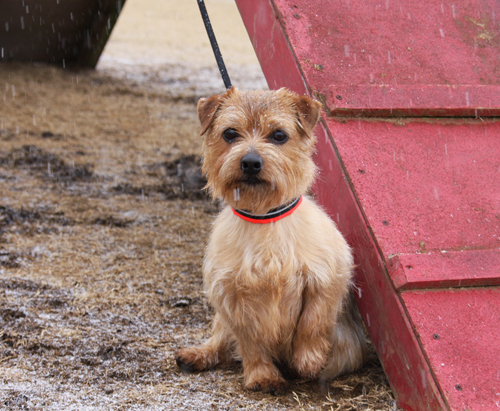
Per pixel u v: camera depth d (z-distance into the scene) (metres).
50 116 3.96
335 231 1.98
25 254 2.34
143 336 2.09
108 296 2.21
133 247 2.42
